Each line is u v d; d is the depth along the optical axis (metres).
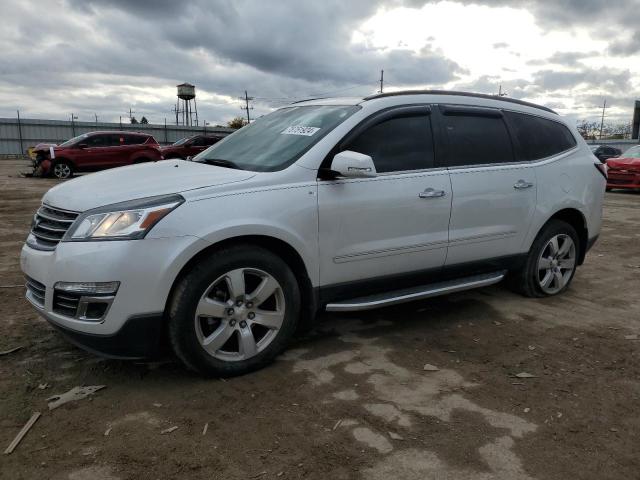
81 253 2.87
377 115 3.82
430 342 3.89
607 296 5.14
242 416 2.82
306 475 2.36
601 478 2.40
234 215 3.12
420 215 3.89
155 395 3.03
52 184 16.80
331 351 3.70
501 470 2.43
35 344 3.68
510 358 3.64
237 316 3.22
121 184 3.32
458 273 4.29
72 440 2.58
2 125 41.00
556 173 4.79
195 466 2.40
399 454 2.52
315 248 3.46
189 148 23.28
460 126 4.25
